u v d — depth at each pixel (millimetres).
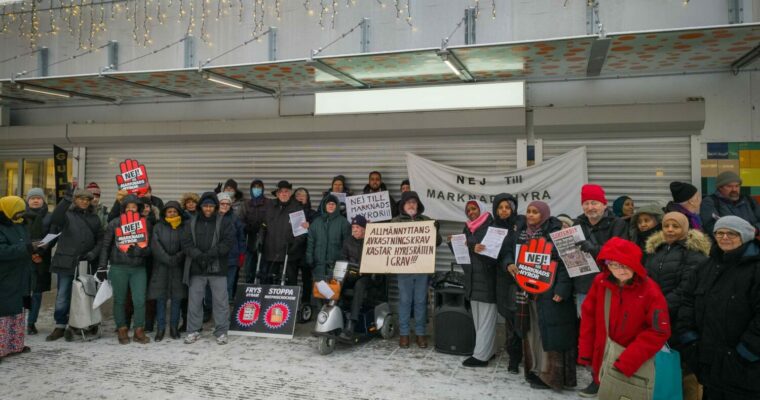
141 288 6840
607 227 5238
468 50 6613
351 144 9234
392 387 5277
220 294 6855
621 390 3551
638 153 7938
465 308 6395
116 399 4949
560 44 6305
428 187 8656
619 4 7848
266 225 8273
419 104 8688
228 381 5434
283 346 6688
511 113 8250
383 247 6707
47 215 7680
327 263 7383
